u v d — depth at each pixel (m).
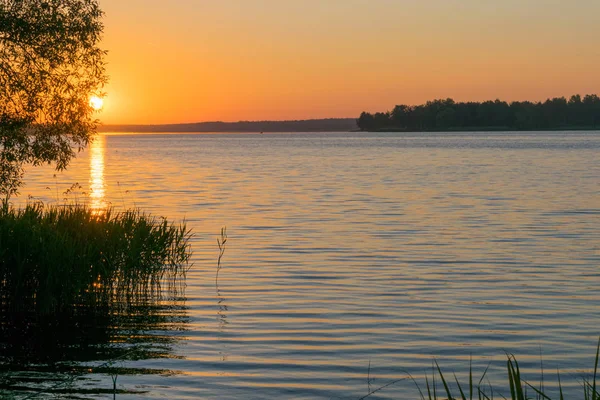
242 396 11.09
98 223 17.75
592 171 70.00
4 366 12.39
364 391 11.38
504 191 48.69
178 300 17.42
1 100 19.25
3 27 18.53
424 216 35.00
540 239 27.38
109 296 17.45
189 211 36.97
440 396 11.21
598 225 31.23
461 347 13.60
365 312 16.25
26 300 16.27
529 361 12.78
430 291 18.45
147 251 18.03
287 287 18.94
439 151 132.12
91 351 13.30
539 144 166.75
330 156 116.12
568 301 17.25
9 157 19.31
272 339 14.11
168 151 153.25
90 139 20.27
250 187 53.06
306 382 11.74
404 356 13.09
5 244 15.81
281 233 29.06
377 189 51.19
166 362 12.67
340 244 26.22
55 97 19.42
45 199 40.19
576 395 11.21
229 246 25.64
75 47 19.41
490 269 21.42
